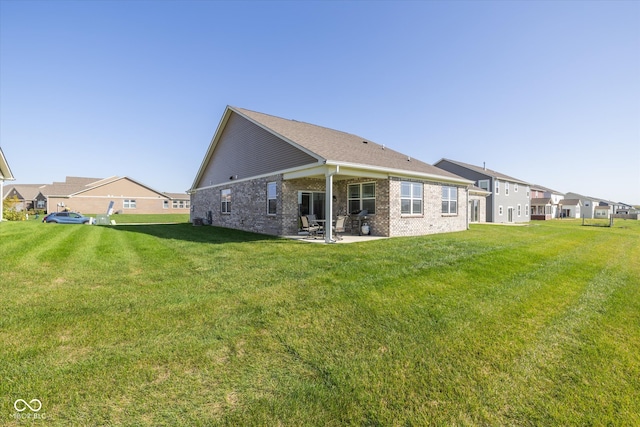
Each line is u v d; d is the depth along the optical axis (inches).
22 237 404.2
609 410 99.4
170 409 90.6
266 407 93.1
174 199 1862.7
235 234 527.8
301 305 175.2
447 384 109.1
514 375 116.9
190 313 161.3
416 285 216.2
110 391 97.4
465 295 202.7
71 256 295.6
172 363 114.7
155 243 399.9
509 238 502.3
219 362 116.9
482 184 1212.5
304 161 446.6
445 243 400.8
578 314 182.5
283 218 502.9
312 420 88.8
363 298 187.9
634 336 156.9
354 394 101.5
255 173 578.9
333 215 582.9
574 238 564.7
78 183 1886.1
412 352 130.0
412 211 541.0
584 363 128.1
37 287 198.1
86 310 161.3
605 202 2640.3
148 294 189.5
